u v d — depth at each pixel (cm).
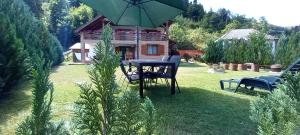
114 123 105
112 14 915
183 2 817
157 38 2889
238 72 1652
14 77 707
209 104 633
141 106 109
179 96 728
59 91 741
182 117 508
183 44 4194
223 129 441
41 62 97
